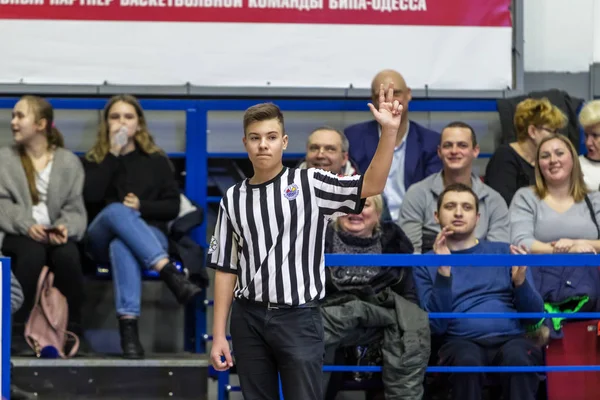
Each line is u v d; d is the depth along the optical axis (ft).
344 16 57.52
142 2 56.80
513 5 58.70
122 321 45.91
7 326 35.68
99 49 56.70
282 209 31.81
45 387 43.78
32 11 56.39
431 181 50.16
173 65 56.95
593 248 45.96
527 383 41.04
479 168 58.03
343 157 49.26
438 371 40.73
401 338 40.40
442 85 57.93
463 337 42.68
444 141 49.37
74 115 56.54
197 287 46.44
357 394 49.49
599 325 43.65
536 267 46.24
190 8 56.95
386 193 52.95
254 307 32.14
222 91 57.11
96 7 56.65
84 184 50.26
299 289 31.81
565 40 60.64
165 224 50.67
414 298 43.16
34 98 50.06
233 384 51.39
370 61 57.67
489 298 43.60
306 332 31.94
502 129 55.11
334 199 31.83
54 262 47.11
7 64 56.29
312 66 57.52
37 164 49.93
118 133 50.83
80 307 47.67
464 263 38.73
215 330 33.04
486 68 58.13
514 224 48.85
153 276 48.21
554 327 44.06
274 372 32.71
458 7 57.82
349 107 55.72
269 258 31.73
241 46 57.26
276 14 57.31
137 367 44.19
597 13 60.90
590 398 43.68
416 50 57.77
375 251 43.86
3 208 48.11
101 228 47.70
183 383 44.27
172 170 51.72
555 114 52.16
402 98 51.80
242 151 57.62
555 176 48.44
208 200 54.80
